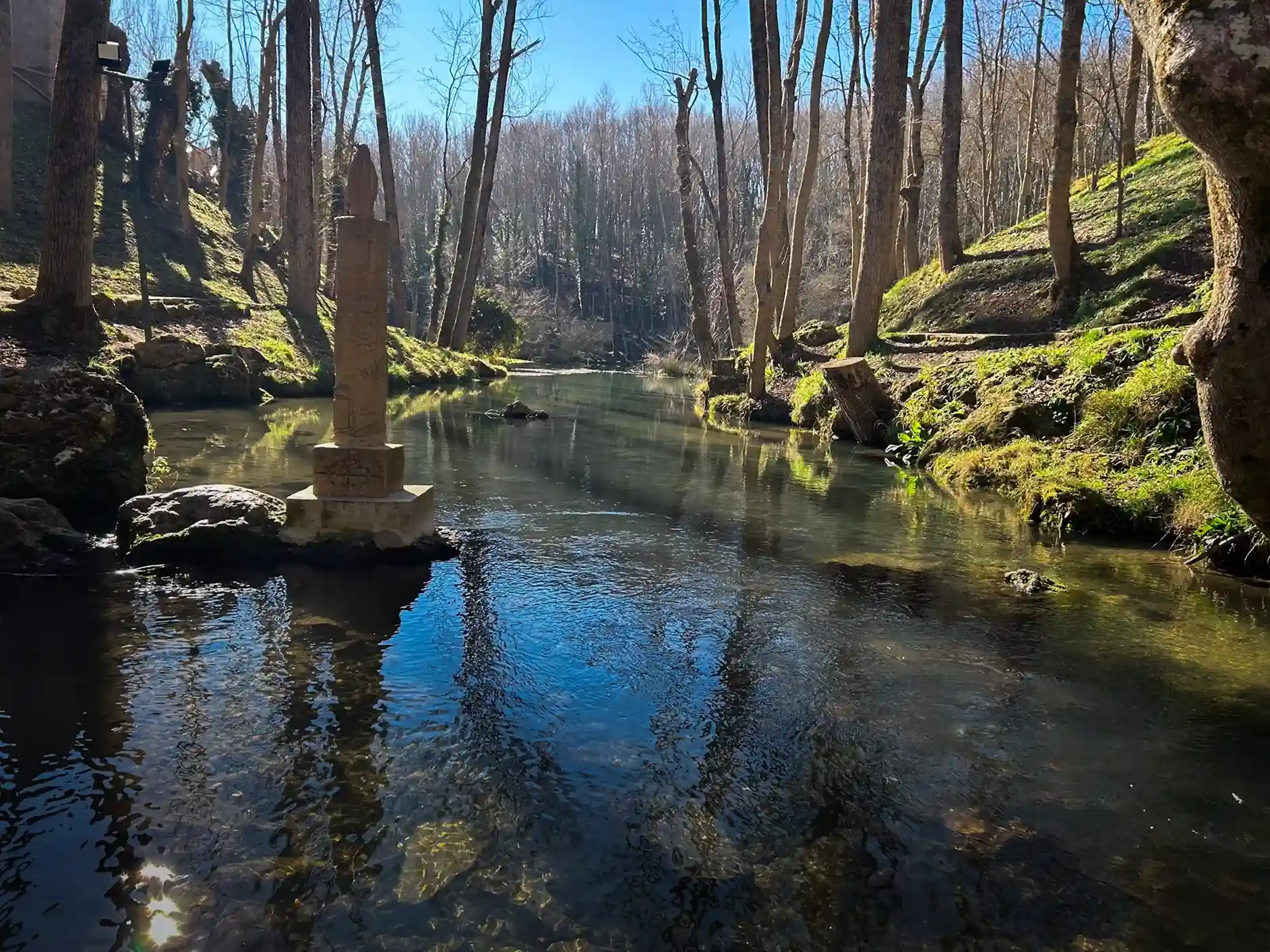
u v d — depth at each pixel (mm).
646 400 24969
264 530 6648
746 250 41125
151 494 6945
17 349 13188
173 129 25844
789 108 20938
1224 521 7125
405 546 6754
